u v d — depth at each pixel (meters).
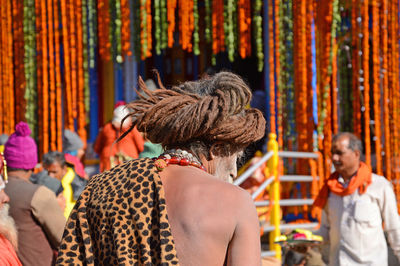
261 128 2.29
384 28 10.09
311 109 10.04
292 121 10.35
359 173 5.50
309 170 10.21
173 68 15.30
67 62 10.83
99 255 2.14
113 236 2.09
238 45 10.49
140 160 2.27
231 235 2.05
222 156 2.29
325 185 5.75
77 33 10.90
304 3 9.87
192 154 2.27
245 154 2.49
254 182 9.88
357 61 10.20
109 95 14.89
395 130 10.10
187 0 10.35
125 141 9.02
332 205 5.64
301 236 5.32
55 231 4.74
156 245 2.05
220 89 2.26
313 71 11.18
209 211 2.05
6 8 11.41
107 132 9.23
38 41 11.09
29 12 11.12
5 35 11.41
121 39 10.63
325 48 9.91
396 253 5.51
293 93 10.29
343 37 11.30
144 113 2.25
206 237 2.02
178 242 2.04
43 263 4.70
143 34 10.46
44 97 10.91
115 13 10.65
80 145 10.07
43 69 10.93
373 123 10.71
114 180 2.22
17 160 4.93
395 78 10.21
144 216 2.08
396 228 5.44
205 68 14.95
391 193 5.46
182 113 2.21
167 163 2.24
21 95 11.41
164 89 2.36
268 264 6.49
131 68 14.81
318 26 10.07
